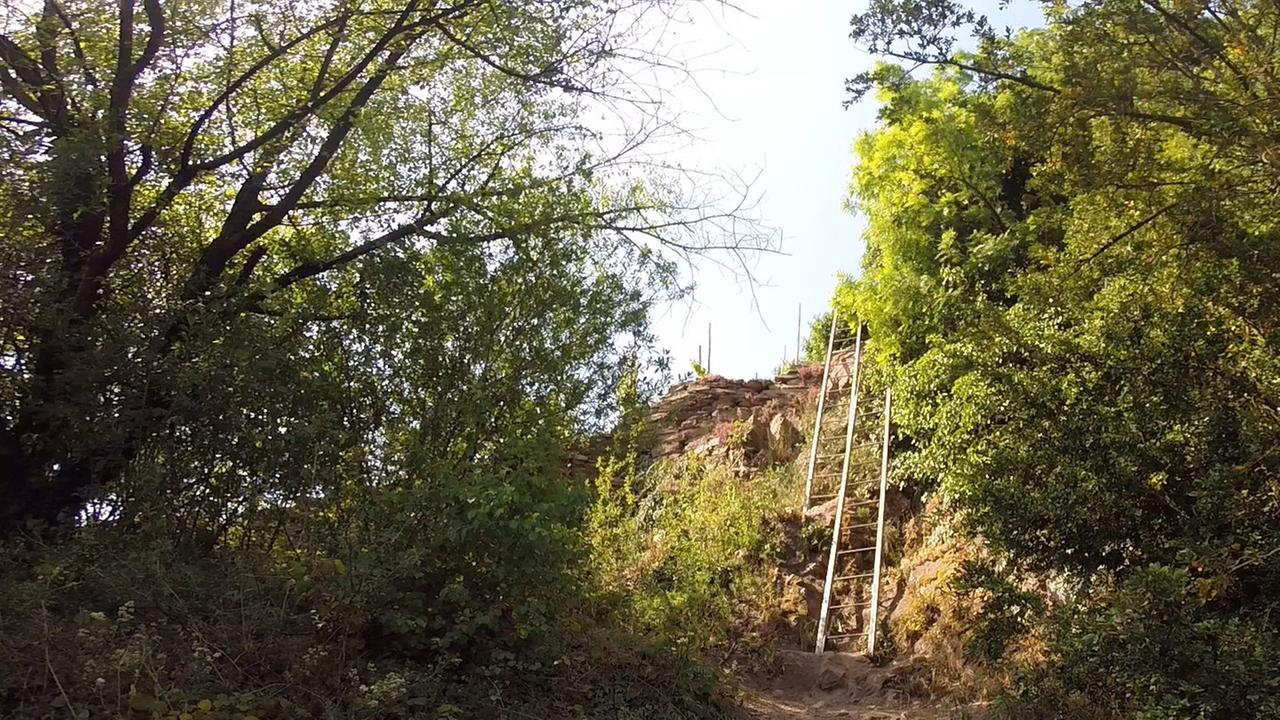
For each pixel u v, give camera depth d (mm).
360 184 8352
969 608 9555
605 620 8234
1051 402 7879
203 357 6582
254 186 8000
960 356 8891
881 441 13547
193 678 5035
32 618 4898
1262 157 6801
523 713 6270
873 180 13852
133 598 5434
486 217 8047
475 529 6270
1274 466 6777
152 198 7949
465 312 7531
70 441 6461
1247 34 7184
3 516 6500
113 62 7484
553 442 7422
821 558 12008
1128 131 7445
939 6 7664
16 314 6184
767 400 17406
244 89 8242
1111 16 7230
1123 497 7430
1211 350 7223
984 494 8148
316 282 8031
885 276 13523
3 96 6895
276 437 6531
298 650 5527
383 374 7297
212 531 6801
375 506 6340
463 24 8477
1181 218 7254
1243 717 5707
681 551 11914
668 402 17484
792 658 10188
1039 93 7566
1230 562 6336
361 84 8609
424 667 6094
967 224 13328
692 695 7625
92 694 4664
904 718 8531
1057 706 6875
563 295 7883
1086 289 8062
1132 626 6133
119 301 6973
